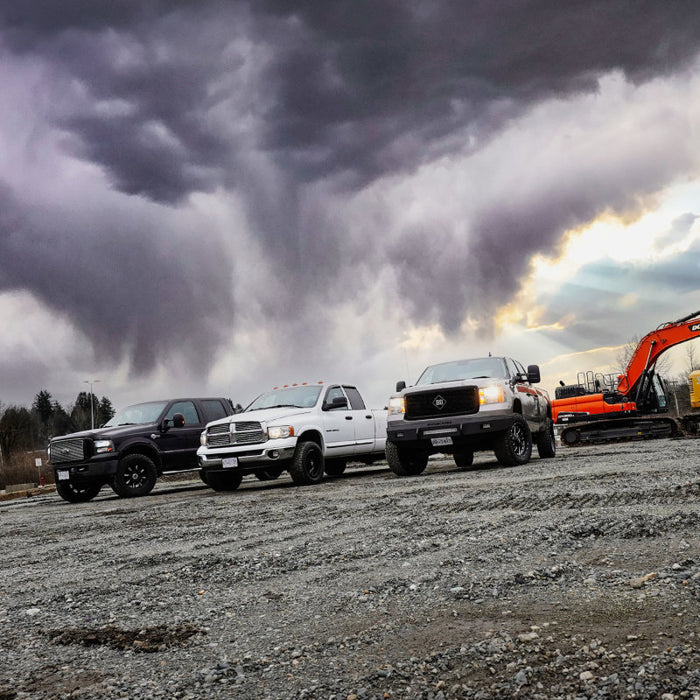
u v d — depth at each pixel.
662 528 5.44
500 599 3.99
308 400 14.68
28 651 3.72
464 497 8.52
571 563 4.66
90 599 4.83
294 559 5.62
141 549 6.81
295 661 3.26
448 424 13.44
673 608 3.52
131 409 16.52
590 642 3.15
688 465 9.91
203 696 2.94
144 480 15.26
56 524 9.92
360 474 16.09
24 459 42.12
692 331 22.84
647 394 23.70
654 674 2.75
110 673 3.30
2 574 6.13
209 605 4.43
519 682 2.81
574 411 24.25
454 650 3.20
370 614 3.93
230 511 9.41
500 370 14.51
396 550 5.62
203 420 16.62
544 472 11.10
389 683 2.91
